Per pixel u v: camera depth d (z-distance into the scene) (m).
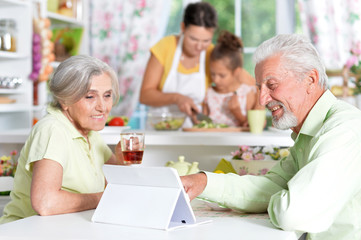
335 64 4.30
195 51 3.62
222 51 3.50
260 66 1.45
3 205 2.09
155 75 3.73
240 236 1.17
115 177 1.34
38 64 3.51
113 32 4.67
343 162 1.27
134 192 1.31
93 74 1.62
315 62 1.43
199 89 3.74
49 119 1.63
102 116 1.67
